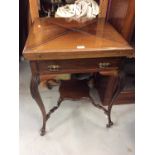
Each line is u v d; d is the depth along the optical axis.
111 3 1.45
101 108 1.48
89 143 1.42
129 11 1.24
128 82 1.68
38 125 1.50
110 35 1.24
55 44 1.09
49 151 1.35
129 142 1.44
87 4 1.46
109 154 1.36
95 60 1.12
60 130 1.48
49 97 1.75
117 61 1.16
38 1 1.41
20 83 1.85
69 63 1.10
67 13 1.43
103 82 1.65
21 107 1.63
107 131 1.51
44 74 1.12
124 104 1.74
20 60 2.06
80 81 1.56
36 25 1.32
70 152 1.35
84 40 1.15
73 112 1.63
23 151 1.34
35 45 1.07
